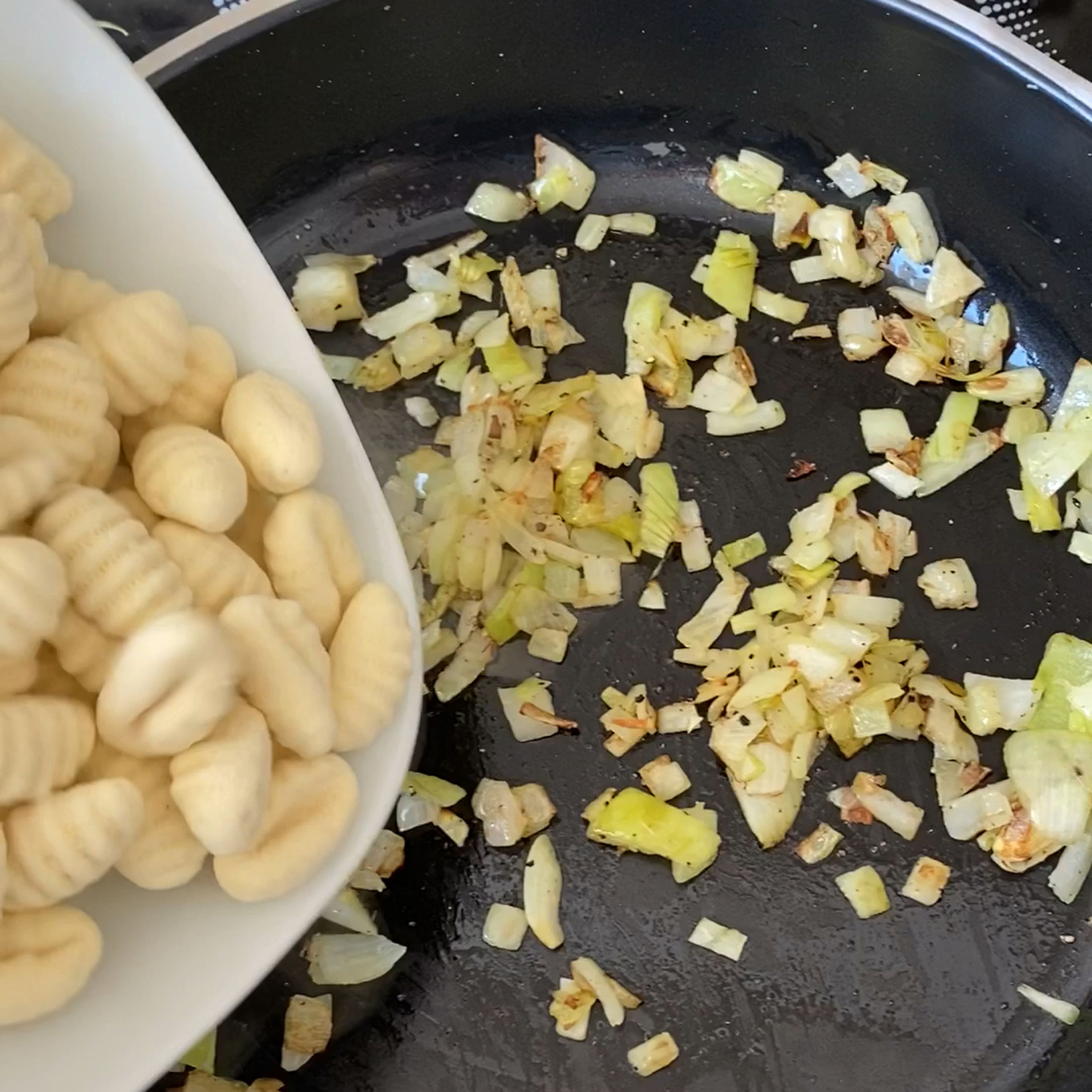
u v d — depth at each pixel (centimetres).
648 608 37
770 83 41
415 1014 33
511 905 34
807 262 42
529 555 37
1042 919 34
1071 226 39
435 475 38
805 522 38
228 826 25
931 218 42
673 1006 33
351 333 41
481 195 43
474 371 40
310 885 28
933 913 34
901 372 40
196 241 31
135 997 26
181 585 26
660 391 40
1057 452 38
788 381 40
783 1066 32
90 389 27
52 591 25
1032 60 37
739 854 34
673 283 42
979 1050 32
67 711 25
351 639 29
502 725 35
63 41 30
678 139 44
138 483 28
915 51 38
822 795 35
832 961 33
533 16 39
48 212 29
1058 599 37
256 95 39
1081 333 40
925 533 38
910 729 35
